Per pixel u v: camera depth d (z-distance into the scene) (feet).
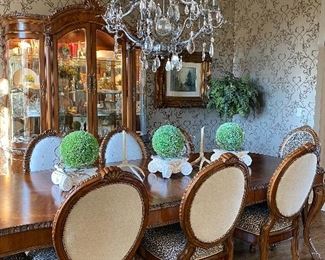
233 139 9.87
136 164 10.08
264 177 8.93
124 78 13.58
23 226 5.58
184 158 9.02
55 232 5.40
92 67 12.77
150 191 7.54
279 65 16.01
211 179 6.61
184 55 16.43
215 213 6.98
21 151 12.17
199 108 17.52
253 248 10.77
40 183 7.95
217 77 17.69
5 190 7.41
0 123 12.79
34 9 13.25
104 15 11.53
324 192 9.92
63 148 7.44
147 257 7.63
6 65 12.26
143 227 6.24
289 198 8.41
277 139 16.29
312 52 14.71
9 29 11.82
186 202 6.59
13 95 12.32
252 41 17.12
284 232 8.87
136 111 14.32
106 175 5.41
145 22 11.14
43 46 11.89
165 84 16.19
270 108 16.52
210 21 11.05
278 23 15.92
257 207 9.50
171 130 8.90
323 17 14.25
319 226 12.71
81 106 12.77
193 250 7.09
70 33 12.27
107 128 13.41
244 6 17.38
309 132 11.21
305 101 15.06
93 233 5.68
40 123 12.19
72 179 7.35
